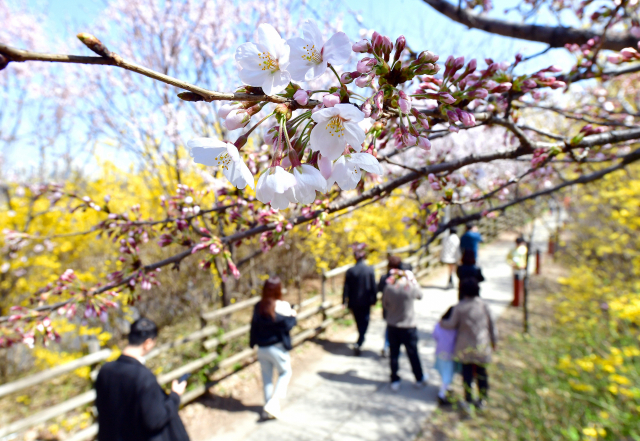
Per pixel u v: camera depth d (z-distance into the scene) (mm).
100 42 552
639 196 6172
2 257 5887
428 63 879
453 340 4035
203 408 4375
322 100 843
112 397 2340
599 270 7480
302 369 5230
